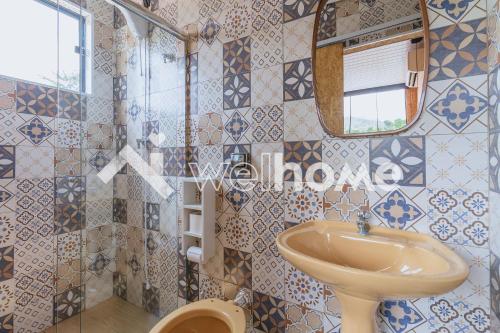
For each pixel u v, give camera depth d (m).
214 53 1.31
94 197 1.32
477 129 0.77
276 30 1.11
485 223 0.76
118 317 1.34
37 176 1.33
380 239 0.83
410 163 0.86
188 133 1.40
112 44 1.37
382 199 0.91
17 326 1.26
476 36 0.77
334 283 0.63
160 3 1.53
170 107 1.41
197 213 1.31
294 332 1.08
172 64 1.41
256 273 1.18
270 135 1.13
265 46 1.14
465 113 0.79
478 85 0.77
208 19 1.33
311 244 0.88
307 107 1.04
